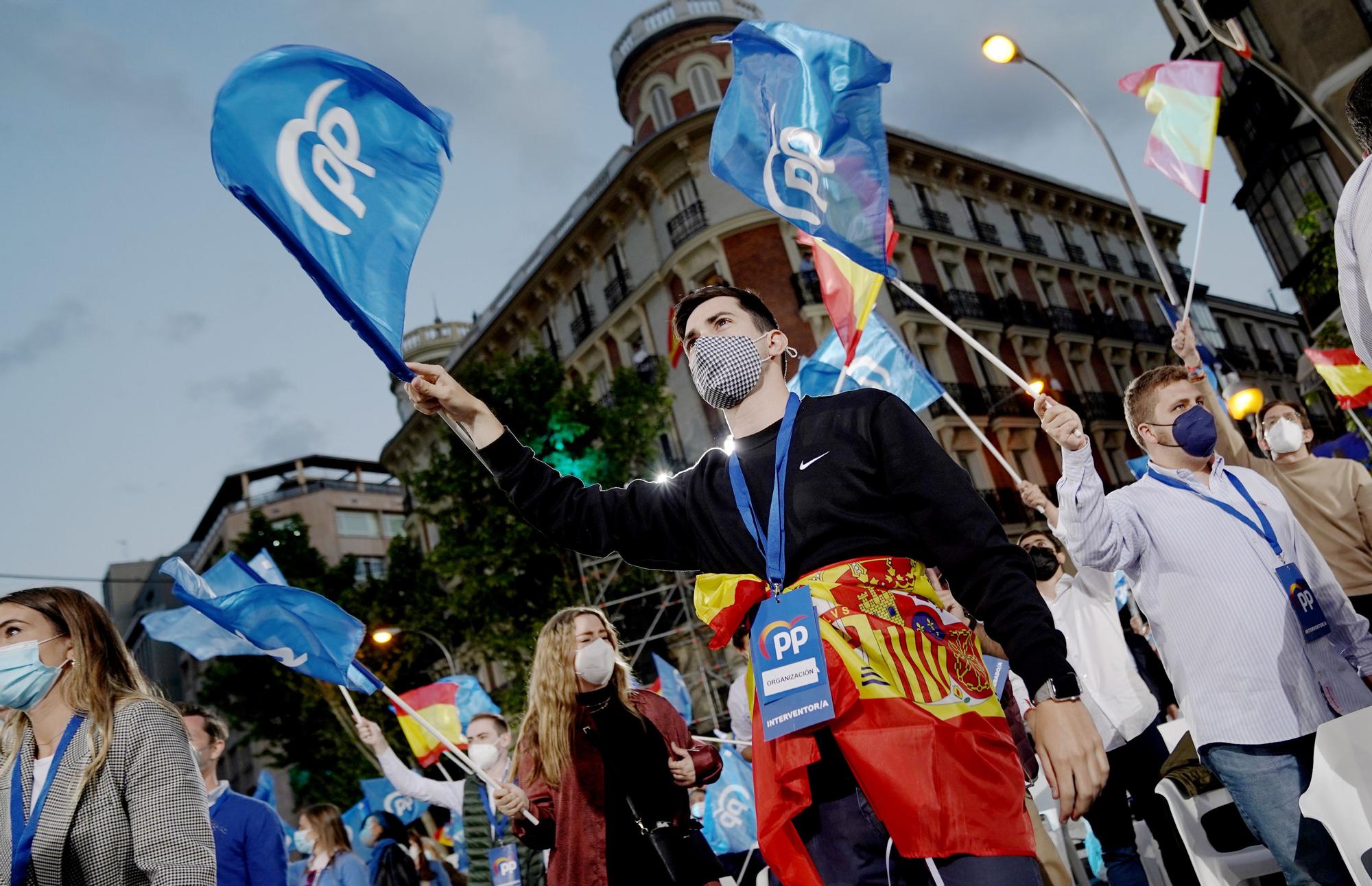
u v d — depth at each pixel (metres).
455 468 23.55
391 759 6.25
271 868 4.72
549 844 3.97
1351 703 3.23
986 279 33.66
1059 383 34.00
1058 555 5.40
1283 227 23.30
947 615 1.92
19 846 2.73
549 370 25.25
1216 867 3.89
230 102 1.99
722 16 32.34
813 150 2.62
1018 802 1.76
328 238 2.05
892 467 1.92
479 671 32.97
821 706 1.76
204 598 4.71
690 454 28.47
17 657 2.85
